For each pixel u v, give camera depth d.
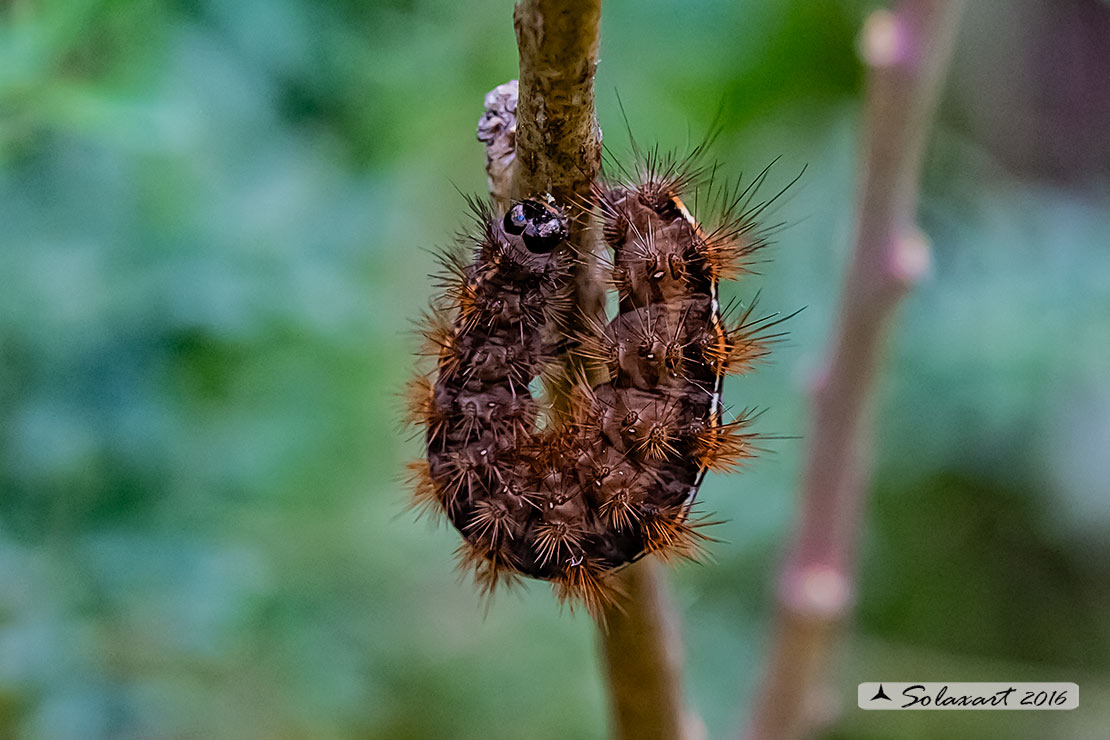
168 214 0.25
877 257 0.24
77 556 0.25
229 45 0.26
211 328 0.25
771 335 0.23
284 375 0.26
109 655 0.26
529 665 0.29
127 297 0.25
